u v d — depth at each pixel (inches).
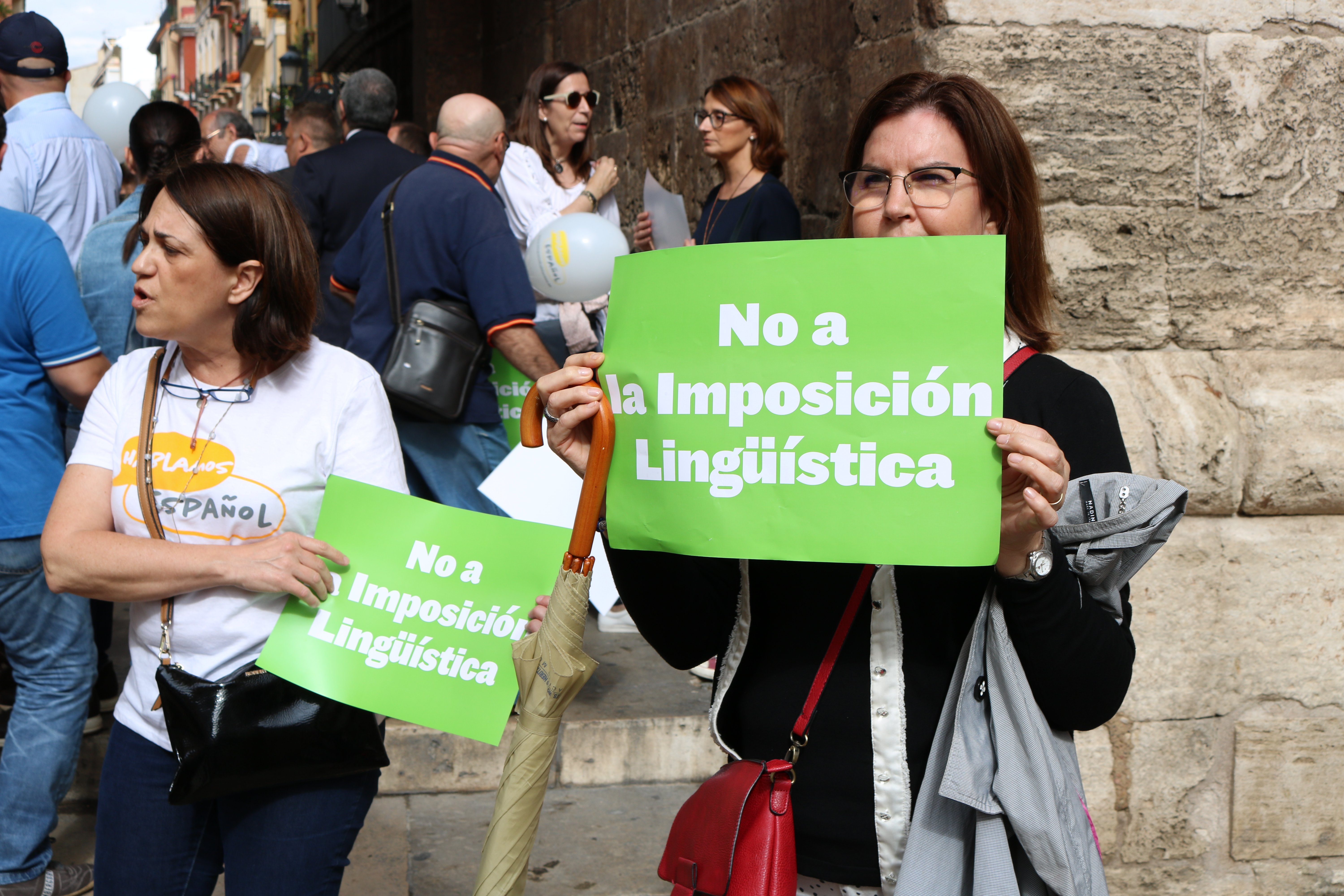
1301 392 116.4
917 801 49.7
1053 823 47.1
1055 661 48.1
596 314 167.3
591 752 132.3
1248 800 118.4
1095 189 116.3
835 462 48.4
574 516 121.3
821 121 160.1
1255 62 116.6
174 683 62.1
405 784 129.3
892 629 51.8
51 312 97.3
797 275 48.9
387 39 519.8
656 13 226.1
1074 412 52.4
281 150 280.8
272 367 67.4
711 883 50.2
